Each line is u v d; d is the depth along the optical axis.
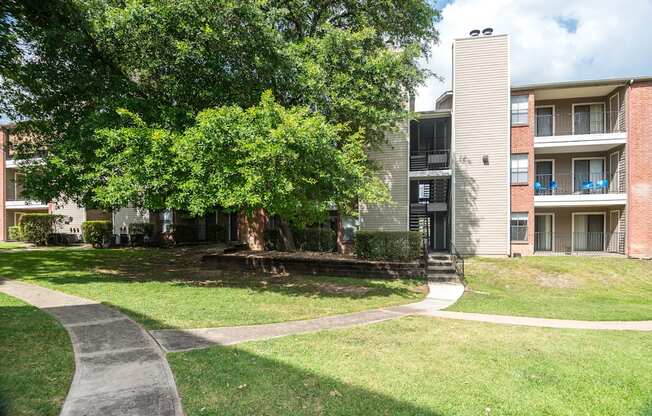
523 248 19.14
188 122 10.73
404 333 6.76
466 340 6.40
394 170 19.55
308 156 9.16
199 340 5.98
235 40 10.23
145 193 9.98
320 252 18.22
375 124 13.24
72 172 10.51
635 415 3.88
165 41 10.41
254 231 19.14
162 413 3.55
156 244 24.16
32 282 10.91
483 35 19.64
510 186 19.16
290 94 11.73
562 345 6.22
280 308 8.62
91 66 11.81
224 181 9.12
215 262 15.93
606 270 15.65
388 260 15.09
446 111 19.69
